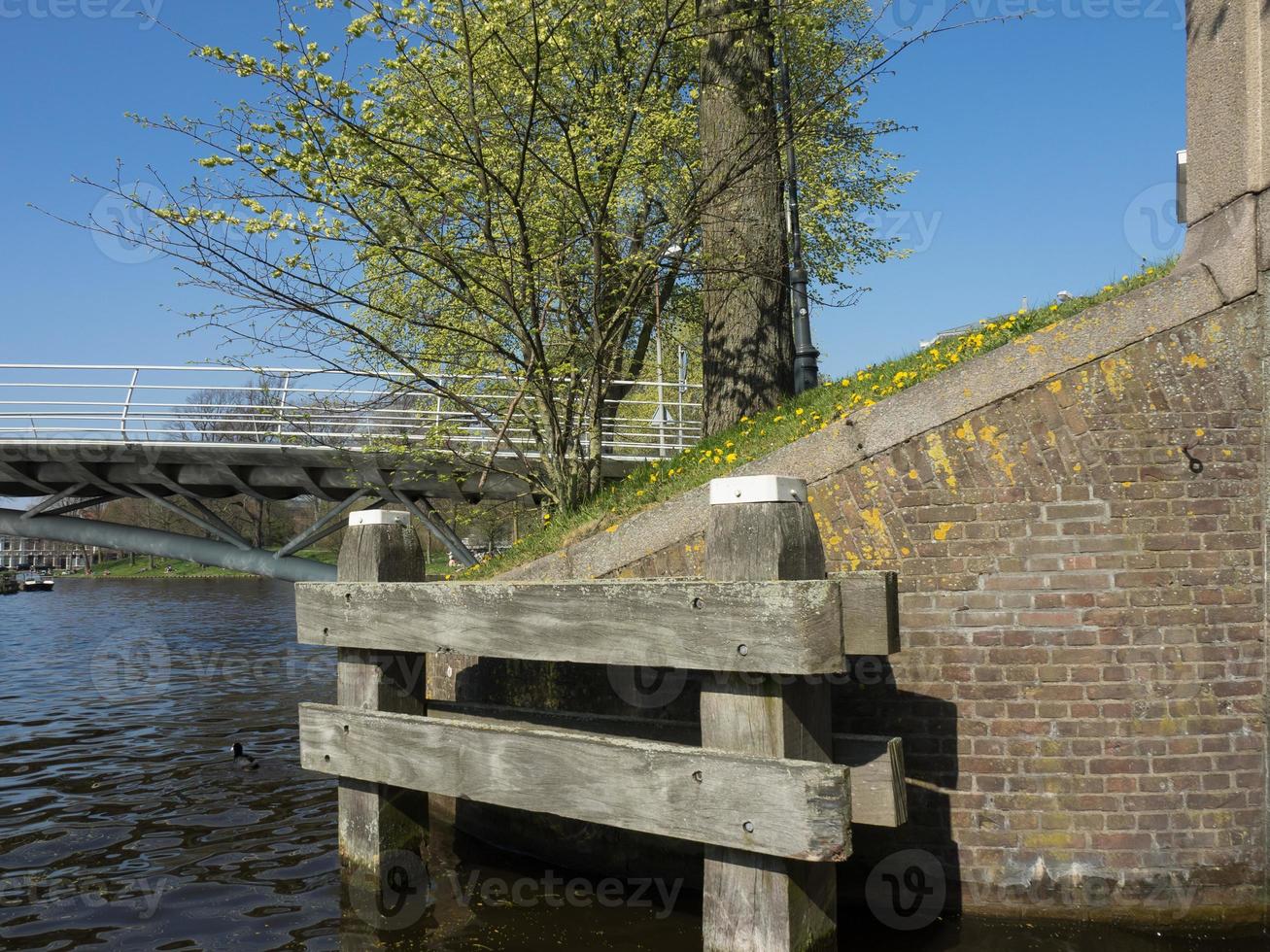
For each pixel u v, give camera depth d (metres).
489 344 9.30
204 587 70.56
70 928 5.59
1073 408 5.41
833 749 4.32
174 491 20.47
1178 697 5.23
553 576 6.87
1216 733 5.21
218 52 7.35
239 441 19.33
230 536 20.42
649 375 19.52
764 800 3.96
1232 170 5.47
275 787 9.04
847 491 5.76
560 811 4.62
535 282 8.77
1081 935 5.03
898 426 5.67
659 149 10.03
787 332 10.55
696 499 6.31
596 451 9.62
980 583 5.46
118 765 10.25
